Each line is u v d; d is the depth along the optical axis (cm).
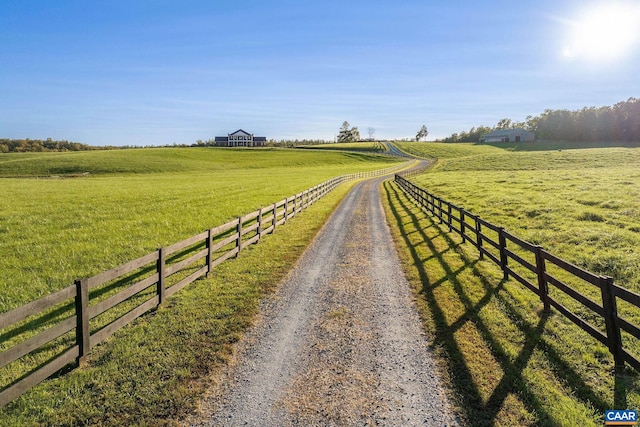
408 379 468
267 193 2709
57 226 1508
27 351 407
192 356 524
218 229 941
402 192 2958
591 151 5509
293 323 631
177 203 2162
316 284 830
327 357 522
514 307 676
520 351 526
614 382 453
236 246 1091
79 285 489
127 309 690
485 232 1365
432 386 452
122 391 448
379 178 4831
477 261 983
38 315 679
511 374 472
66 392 445
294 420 398
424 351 533
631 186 2056
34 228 1464
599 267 895
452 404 420
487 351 529
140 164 6291
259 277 877
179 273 904
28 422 398
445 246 1163
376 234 1387
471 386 450
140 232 1398
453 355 519
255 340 572
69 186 3241
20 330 621
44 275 916
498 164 5012
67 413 411
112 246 1192
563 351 523
